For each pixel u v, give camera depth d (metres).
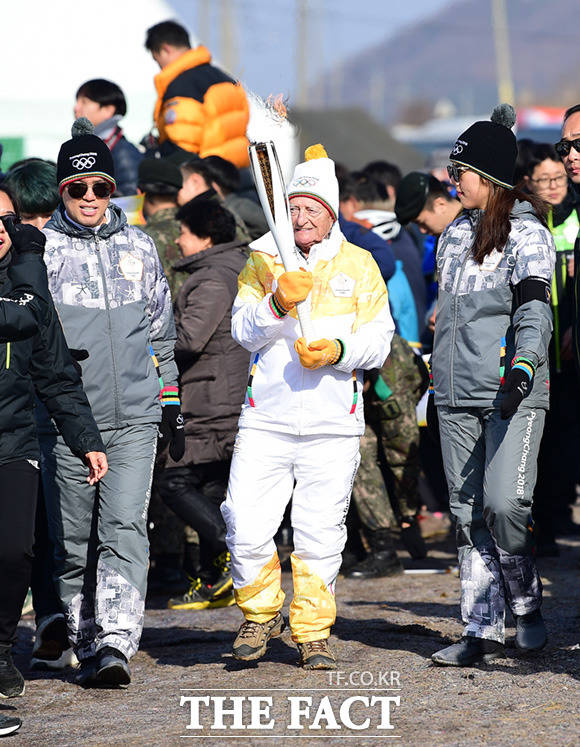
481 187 11.53
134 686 11.83
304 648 12.02
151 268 12.30
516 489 11.27
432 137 77.50
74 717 10.86
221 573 15.63
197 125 20.72
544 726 9.96
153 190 16.53
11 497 10.70
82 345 11.83
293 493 12.01
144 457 12.01
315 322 11.61
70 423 11.27
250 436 11.89
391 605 14.94
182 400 15.34
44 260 11.89
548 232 11.52
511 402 10.65
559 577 16.33
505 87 127.50
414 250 20.19
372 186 20.56
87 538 12.18
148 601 16.45
